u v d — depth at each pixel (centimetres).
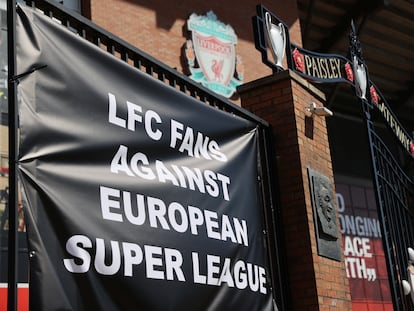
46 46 320
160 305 349
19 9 309
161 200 370
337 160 1606
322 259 520
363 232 1608
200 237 394
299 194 521
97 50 355
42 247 288
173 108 406
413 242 712
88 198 322
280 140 541
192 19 1174
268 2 1327
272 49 553
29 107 302
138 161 363
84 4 1034
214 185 423
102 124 344
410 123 1827
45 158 304
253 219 462
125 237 337
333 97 1462
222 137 452
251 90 566
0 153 781
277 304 486
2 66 820
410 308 630
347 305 540
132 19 1083
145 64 406
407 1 1412
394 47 1540
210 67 1184
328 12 1402
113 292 322
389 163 680
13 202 282
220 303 402
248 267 441
